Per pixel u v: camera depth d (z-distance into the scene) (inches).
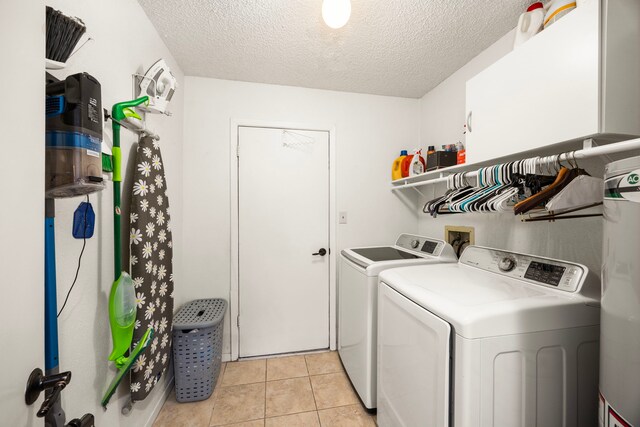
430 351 35.5
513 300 34.5
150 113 55.3
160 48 59.9
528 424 31.6
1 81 16.4
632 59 32.1
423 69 73.4
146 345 43.6
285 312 84.0
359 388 62.5
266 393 66.5
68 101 25.2
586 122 32.1
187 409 61.1
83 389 34.9
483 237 64.6
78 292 34.0
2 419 16.5
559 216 39.8
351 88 85.2
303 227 84.9
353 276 67.1
